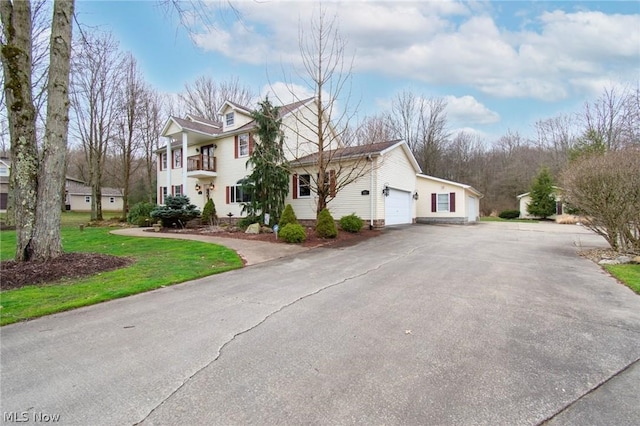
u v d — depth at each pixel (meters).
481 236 12.90
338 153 15.44
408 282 5.79
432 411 2.20
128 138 24.72
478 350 3.13
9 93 6.75
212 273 6.71
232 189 19.17
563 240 11.80
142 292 5.36
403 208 18.45
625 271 6.43
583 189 8.84
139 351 3.18
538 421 2.11
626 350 3.14
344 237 12.17
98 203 23.59
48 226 6.84
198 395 2.41
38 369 2.84
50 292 5.28
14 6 6.69
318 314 4.17
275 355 3.05
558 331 3.59
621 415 2.17
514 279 5.96
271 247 10.12
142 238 12.71
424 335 3.49
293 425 2.06
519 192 32.47
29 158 6.79
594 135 24.88
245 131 17.94
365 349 3.16
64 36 6.91
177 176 22.75
